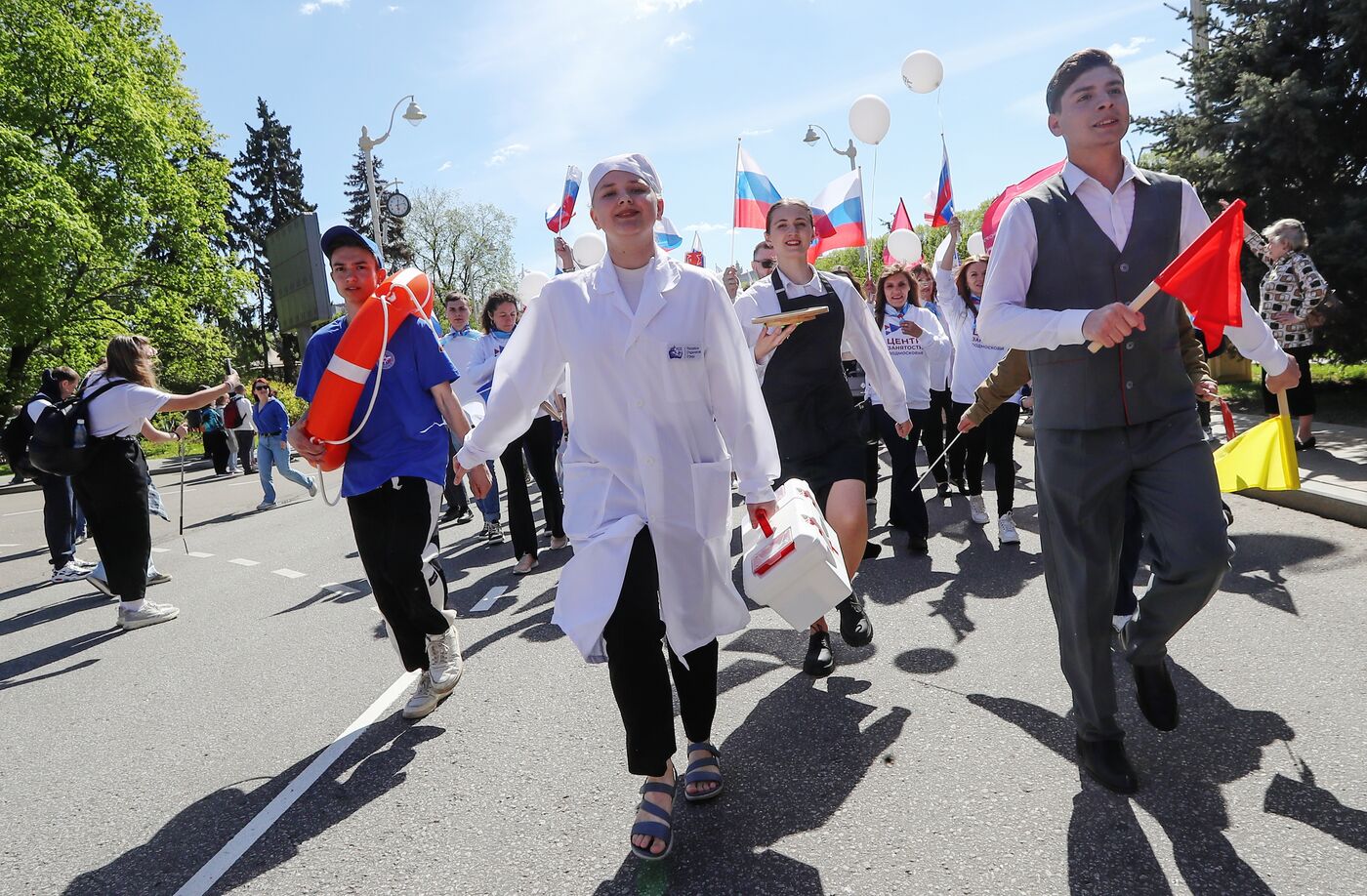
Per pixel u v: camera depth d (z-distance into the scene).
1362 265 9.41
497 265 56.56
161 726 3.96
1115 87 2.48
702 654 2.78
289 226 30.14
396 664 4.54
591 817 2.80
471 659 4.46
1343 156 10.27
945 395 7.24
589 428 2.67
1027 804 2.59
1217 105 10.52
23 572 8.64
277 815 3.01
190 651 5.12
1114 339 2.26
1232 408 10.48
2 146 22.33
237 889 2.58
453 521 8.87
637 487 2.62
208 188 31.28
